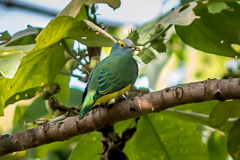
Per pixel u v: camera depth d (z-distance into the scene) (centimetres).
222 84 671
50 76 919
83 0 812
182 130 996
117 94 852
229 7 905
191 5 809
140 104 738
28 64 870
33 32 934
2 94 870
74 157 983
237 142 862
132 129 875
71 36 865
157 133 998
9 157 962
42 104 1096
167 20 817
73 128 784
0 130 1250
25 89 907
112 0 804
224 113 824
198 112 970
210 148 1195
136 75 903
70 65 900
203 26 952
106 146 861
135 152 1011
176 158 1009
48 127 795
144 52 876
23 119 1087
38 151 1138
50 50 881
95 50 912
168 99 711
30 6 1277
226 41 956
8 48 827
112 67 871
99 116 772
